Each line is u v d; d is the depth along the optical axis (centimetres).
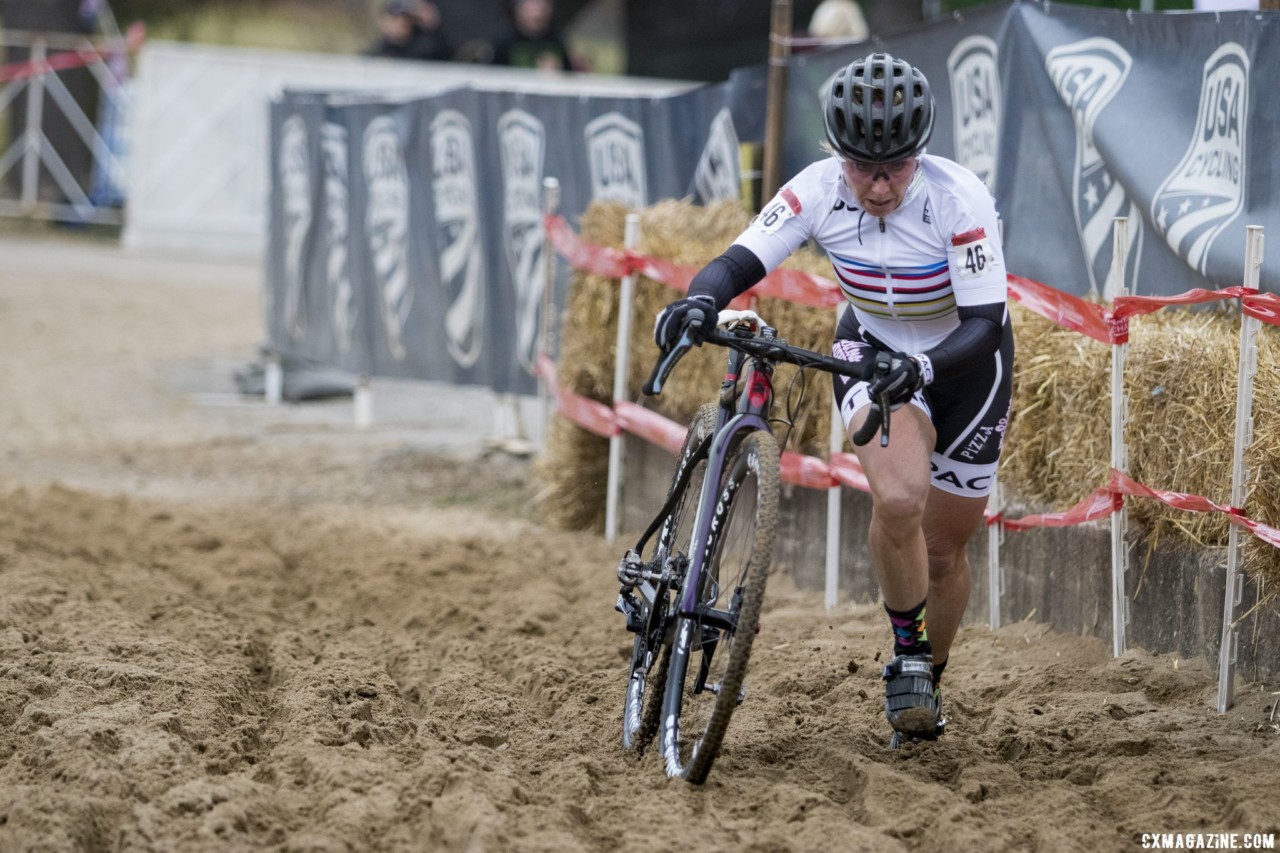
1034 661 1653
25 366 4566
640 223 2422
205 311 5897
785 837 1102
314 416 4006
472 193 3222
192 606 2025
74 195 8138
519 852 1082
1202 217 1602
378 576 2302
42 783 1249
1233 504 1394
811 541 2148
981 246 1204
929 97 1166
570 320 2611
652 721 1302
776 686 1617
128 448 3488
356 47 11006
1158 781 1235
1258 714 1380
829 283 1942
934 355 1141
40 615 1911
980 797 1227
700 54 8125
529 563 2392
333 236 3812
